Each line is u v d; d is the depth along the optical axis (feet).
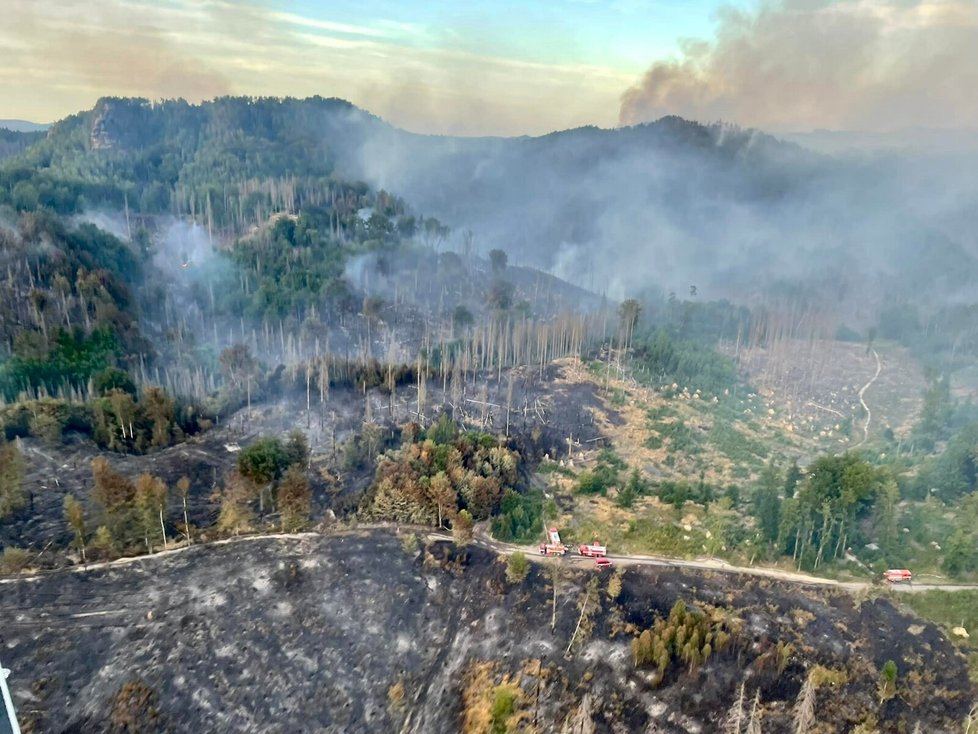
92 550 399.85
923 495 483.92
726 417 639.76
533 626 376.27
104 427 510.58
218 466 506.89
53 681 324.39
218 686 337.11
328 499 473.67
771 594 398.21
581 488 504.02
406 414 592.19
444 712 339.98
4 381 570.05
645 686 339.98
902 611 384.68
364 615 383.45
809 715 308.40
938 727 318.04
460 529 426.51
